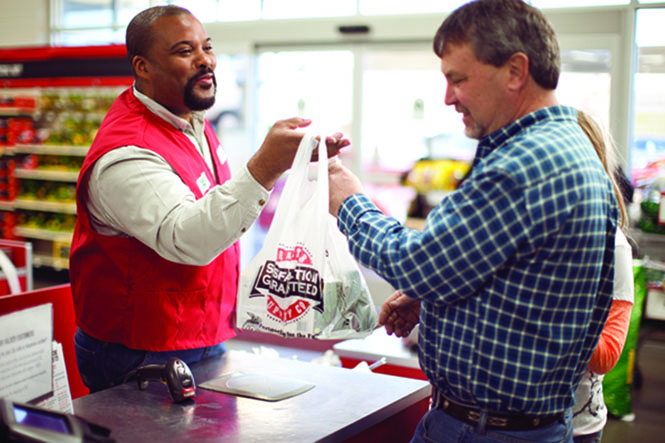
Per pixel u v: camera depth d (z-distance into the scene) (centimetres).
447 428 131
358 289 163
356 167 582
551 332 120
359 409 160
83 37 731
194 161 195
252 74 601
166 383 163
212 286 194
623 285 161
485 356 122
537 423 127
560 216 114
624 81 490
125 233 184
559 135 119
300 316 156
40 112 658
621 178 201
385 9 568
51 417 115
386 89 570
